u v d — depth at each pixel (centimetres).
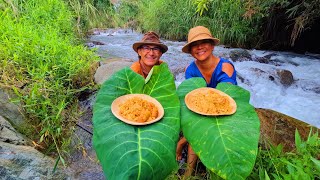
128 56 592
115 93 155
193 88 171
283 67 553
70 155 220
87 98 294
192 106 153
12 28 317
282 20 671
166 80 160
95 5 1038
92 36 925
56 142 224
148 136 134
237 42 766
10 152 179
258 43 758
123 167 123
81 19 745
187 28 851
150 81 162
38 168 180
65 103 254
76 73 300
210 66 214
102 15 1075
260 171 159
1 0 416
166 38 935
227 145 133
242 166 128
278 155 178
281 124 235
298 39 689
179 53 634
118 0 1272
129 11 1227
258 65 537
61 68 291
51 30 399
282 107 379
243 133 138
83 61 325
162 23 943
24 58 280
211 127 141
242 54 604
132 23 1145
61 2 552
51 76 262
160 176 127
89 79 326
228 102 156
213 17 806
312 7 453
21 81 257
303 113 359
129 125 138
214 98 154
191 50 212
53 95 254
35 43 298
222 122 144
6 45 283
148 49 224
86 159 220
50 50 296
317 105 379
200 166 208
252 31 748
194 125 145
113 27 1123
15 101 217
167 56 596
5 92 235
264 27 738
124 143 130
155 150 129
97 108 149
